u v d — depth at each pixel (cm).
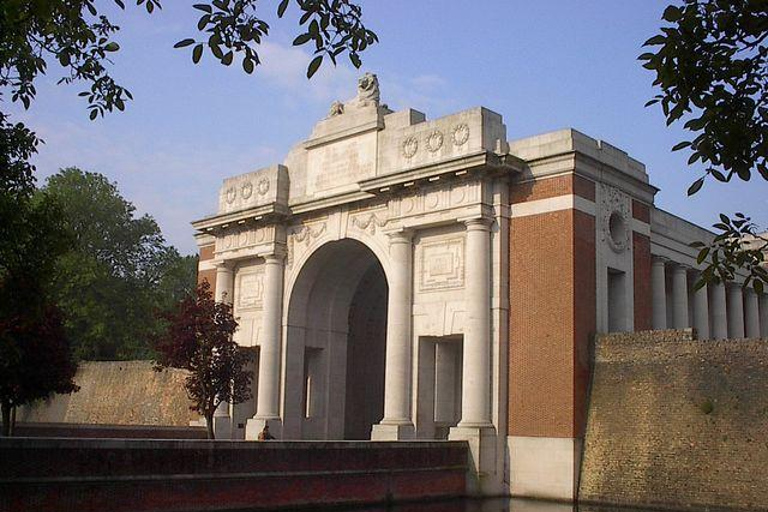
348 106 5175
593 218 4188
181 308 4759
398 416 4441
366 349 6059
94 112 1762
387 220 4722
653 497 3522
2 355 2722
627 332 4003
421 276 4578
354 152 5056
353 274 5612
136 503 2767
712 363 3575
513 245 4269
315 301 5556
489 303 4238
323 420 5481
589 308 4066
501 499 3931
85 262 8462
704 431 3475
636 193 4516
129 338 8850
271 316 5381
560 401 3928
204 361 4622
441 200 4441
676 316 5512
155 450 2841
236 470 3059
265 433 4497
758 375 3416
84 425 5081
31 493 2530
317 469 3331
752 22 1042
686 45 1081
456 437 4091
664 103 1128
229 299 5788
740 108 1093
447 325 4397
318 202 5159
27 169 2203
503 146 4394
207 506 2956
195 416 6228
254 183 5659
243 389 4762
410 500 3697
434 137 4572
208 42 1224
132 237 9369
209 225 5800
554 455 3894
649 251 4569
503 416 4119
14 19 1398
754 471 3256
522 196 4275
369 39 1270
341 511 3362
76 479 2630
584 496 3766
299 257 5359
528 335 4122
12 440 2508
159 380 6725
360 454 3509
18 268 2152
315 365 5559
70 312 8319
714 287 6272
